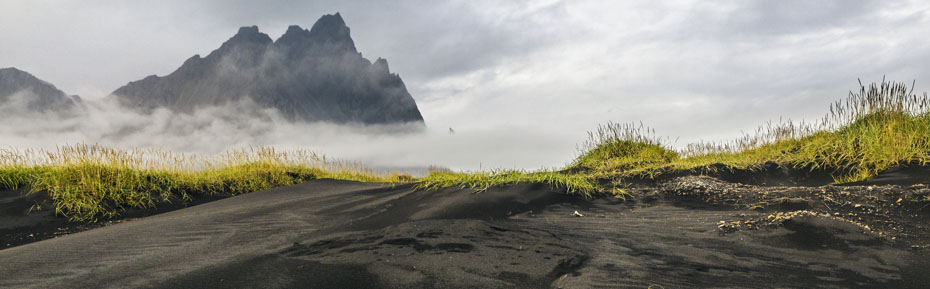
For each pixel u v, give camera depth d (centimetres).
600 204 539
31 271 315
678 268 295
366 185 985
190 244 398
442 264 301
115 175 801
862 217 407
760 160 787
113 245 400
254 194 886
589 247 346
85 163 783
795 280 270
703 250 340
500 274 282
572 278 273
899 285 259
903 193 445
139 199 765
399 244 353
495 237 370
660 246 353
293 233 428
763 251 332
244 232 445
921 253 313
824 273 282
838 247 328
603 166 954
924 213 395
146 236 437
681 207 518
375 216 496
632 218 470
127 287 269
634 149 1058
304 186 980
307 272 290
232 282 273
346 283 269
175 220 537
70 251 378
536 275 280
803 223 373
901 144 632
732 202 511
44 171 793
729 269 293
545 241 358
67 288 272
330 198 669
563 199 546
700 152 1025
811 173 676
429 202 540
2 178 748
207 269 302
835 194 476
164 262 330
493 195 538
